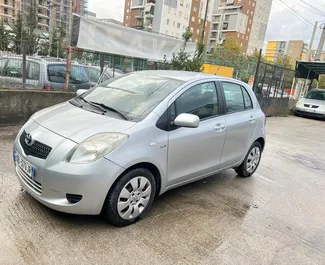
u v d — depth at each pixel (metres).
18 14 21.86
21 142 2.96
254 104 4.60
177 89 3.29
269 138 8.41
